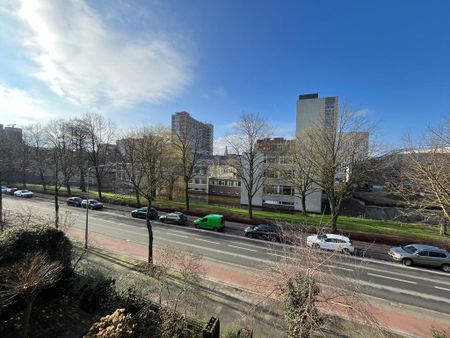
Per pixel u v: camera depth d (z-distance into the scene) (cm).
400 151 2114
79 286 1039
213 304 1122
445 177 1510
